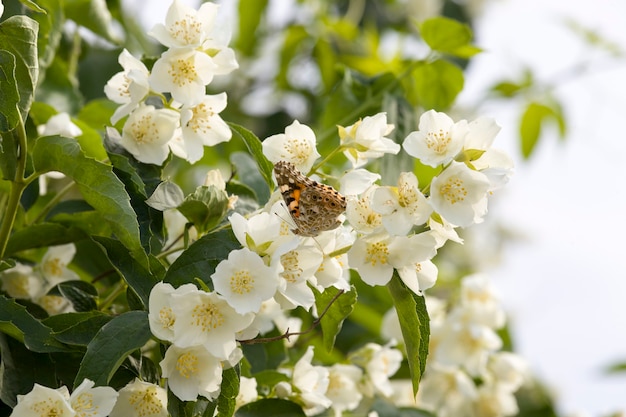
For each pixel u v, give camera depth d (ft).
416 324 3.06
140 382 3.01
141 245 3.05
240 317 2.95
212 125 3.17
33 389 2.90
